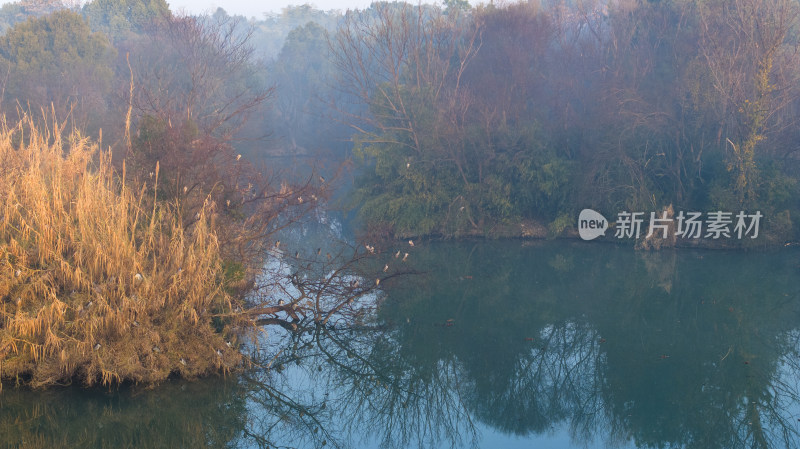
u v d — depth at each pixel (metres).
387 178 35.91
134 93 34.00
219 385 15.68
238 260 18.75
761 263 29.28
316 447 14.51
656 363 19.14
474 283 27.42
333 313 21.00
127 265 15.09
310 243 34.00
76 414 14.43
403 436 15.16
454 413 16.58
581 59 39.78
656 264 29.80
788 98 31.69
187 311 15.52
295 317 20.14
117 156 22.47
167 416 15.01
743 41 32.66
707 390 17.25
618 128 33.12
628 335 21.50
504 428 15.72
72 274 14.61
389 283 23.52
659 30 38.84
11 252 14.52
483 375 18.69
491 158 35.53
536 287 26.98
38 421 14.20
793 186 31.23
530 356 19.84
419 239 34.81
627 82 35.12
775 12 31.23
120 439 14.50
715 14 34.78
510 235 35.50
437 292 26.06
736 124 32.19
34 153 16.73
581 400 17.23
